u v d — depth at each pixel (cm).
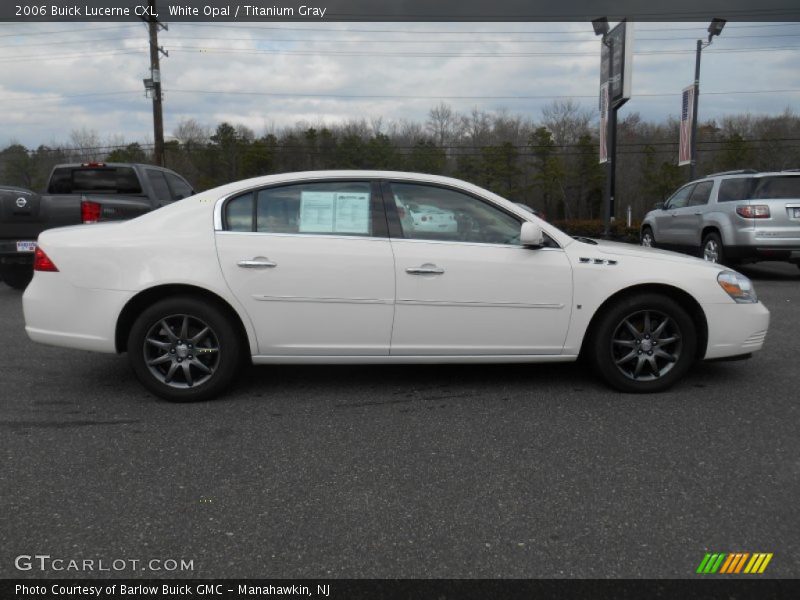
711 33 2081
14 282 995
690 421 413
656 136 5247
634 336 467
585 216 5344
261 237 445
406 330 452
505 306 454
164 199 1074
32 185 5134
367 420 416
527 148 4962
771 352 593
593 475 335
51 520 289
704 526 284
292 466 346
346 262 443
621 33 1628
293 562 258
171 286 443
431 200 461
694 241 1221
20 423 411
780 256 1084
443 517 292
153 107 2434
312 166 5159
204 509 299
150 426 406
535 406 443
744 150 4516
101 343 444
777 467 344
